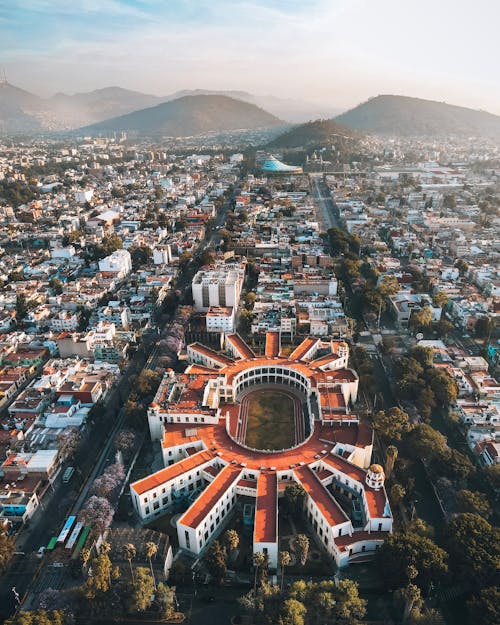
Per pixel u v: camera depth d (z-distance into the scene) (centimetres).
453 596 19738
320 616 18350
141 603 18750
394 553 19750
